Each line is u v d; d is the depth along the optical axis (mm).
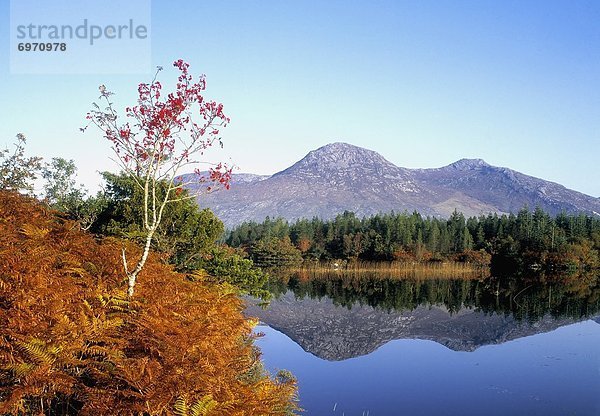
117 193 18984
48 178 22484
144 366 4652
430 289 50250
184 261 15945
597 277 63750
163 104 6645
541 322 30297
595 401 14367
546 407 13938
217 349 5707
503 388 15867
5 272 5148
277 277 62875
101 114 6523
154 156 6582
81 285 6207
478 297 43594
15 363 4383
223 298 8766
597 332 26703
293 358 19766
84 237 8555
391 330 27766
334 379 16516
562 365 19219
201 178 7016
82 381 4914
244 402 5238
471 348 22719
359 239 81188
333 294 45312
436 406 13781
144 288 6656
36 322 4680
